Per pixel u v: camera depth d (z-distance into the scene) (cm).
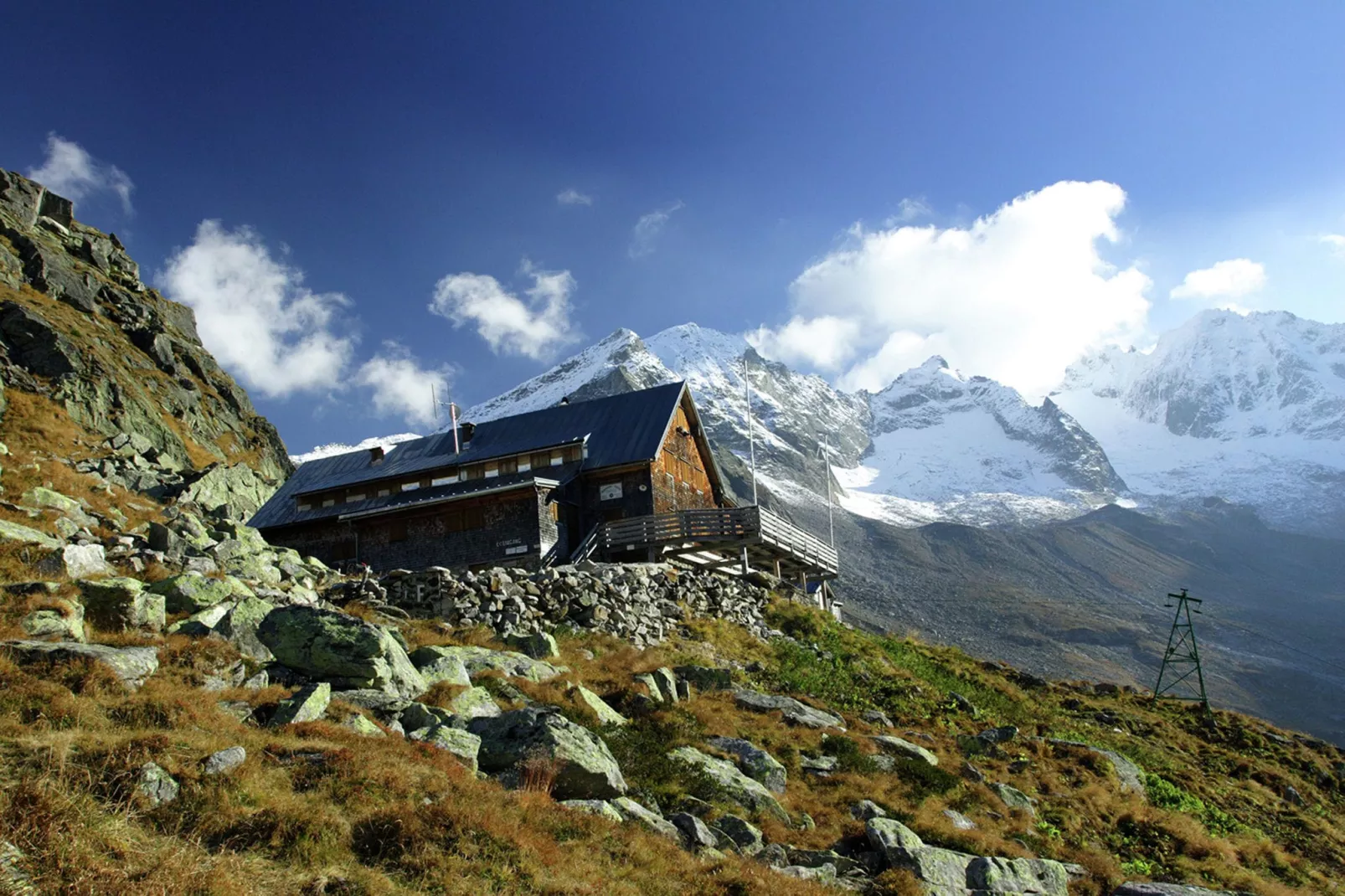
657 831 1886
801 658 4184
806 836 2161
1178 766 4166
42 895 1147
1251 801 3819
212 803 1416
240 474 6856
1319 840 3528
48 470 4306
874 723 3312
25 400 6500
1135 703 5828
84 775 1385
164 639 2039
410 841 1481
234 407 11081
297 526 5962
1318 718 19488
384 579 3444
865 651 4856
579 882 1537
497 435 6306
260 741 1648
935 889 2020
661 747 2344
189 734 1592
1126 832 2958
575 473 5641
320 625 2148
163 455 7181
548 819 1717
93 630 2027
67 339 8000
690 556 5462
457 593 3331
